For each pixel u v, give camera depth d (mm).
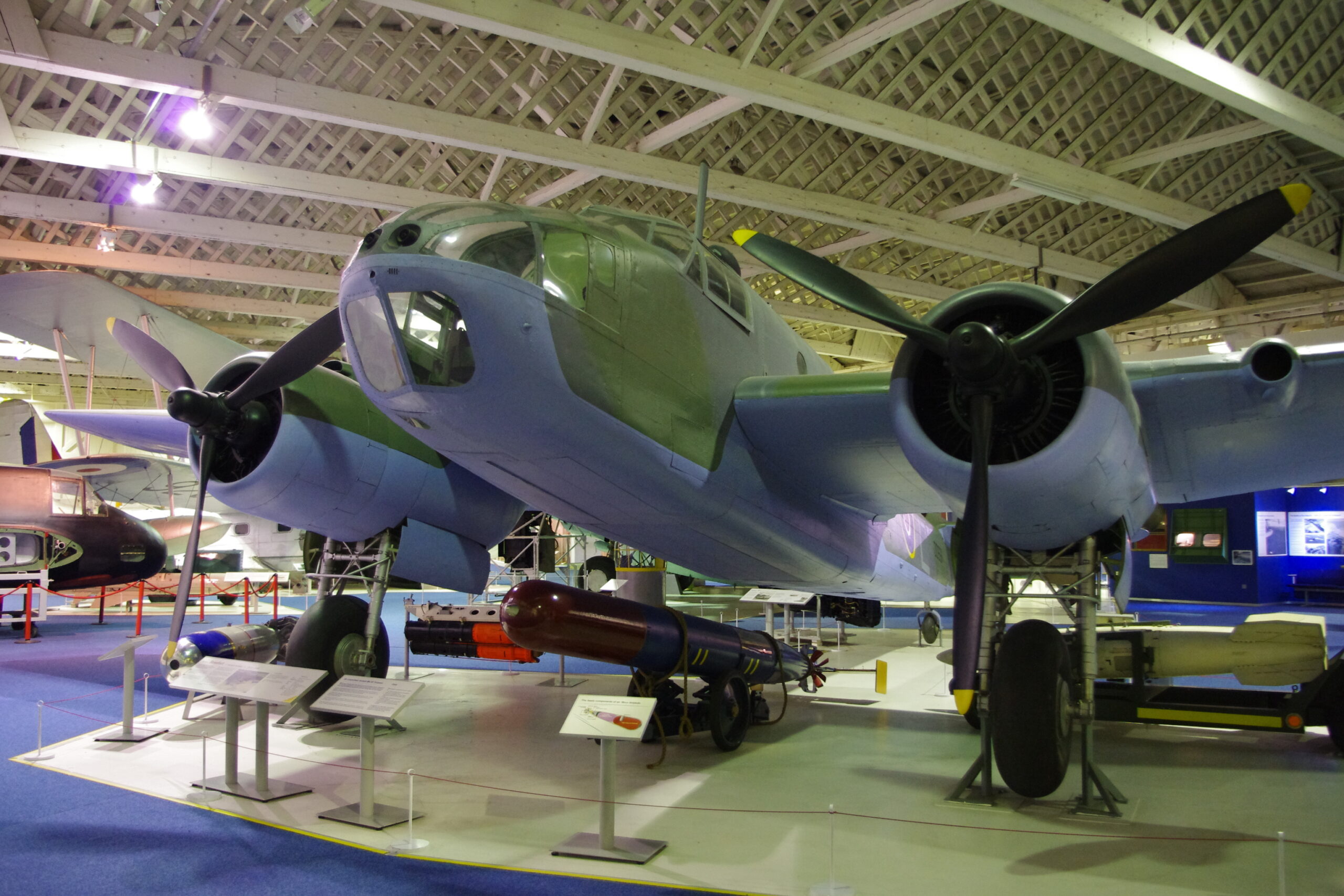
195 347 13359
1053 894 3686
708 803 5016
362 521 6715
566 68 10883
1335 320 20172
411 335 4406
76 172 12094
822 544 6914
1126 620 12445
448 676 9812
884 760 6047
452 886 3764
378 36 10156
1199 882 3816
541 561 11688
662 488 5371
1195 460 5602
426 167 12609
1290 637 6359
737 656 6492
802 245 15977
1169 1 8945
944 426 4969
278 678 4973
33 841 4312
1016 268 18578
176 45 9828
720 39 10312
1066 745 4910
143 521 15102
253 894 3678
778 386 5680
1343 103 10688
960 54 10742
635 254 5180
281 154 12094
